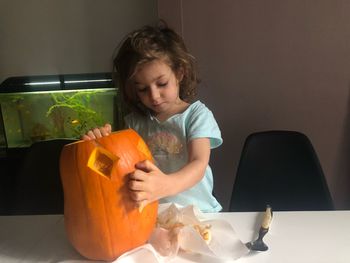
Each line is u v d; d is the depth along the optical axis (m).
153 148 1.06
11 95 1.69
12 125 1.75
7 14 1.84
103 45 1.83
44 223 0.93
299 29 1.60
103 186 0.69
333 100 1.65
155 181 0.70
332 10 1.57
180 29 1.63
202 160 0.92
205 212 0.97
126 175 0.70
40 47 1.86
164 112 1.08
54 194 1.38
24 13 1.83
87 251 0.73
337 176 1.73
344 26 1.58
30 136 1.76
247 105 1.70
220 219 0.84
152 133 1.08
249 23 1.62
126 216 0.71
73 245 0.74
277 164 1.40
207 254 0.71
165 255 0.72
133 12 1.78
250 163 1.40
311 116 1.68
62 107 1.71
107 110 1.68
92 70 1.86
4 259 0.77
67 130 1.74
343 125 1.67
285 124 1.70
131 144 0.74
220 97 1.70
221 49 1.65
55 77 1.73
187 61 1.03
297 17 1.59
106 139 0.72
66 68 1.87
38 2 1.81
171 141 1.05
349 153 1.69
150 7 1.77
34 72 1.88
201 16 1.62
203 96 1.70
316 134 1.70
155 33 1.00
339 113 1.66
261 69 1.66
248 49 1.64
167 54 0.95
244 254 0.71
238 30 1.63
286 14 1.60
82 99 1.68
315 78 1.64
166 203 0.96
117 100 1.65
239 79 1.68
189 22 1.63
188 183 0.82
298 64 1.64
